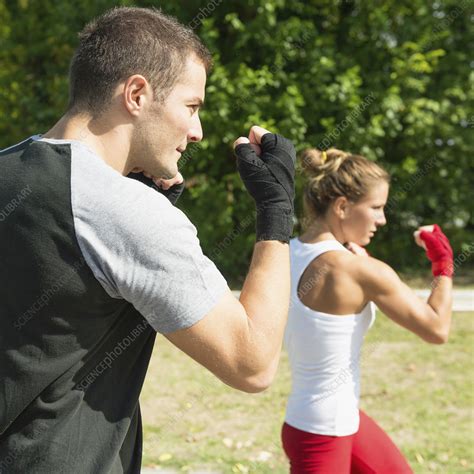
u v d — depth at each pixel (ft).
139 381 4.71
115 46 4.52
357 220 8.45
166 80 4.58
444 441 14.82
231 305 4.40
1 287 4.28
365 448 8.18
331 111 30.66
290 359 8.39
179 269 4.23
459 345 22.49
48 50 33.04
